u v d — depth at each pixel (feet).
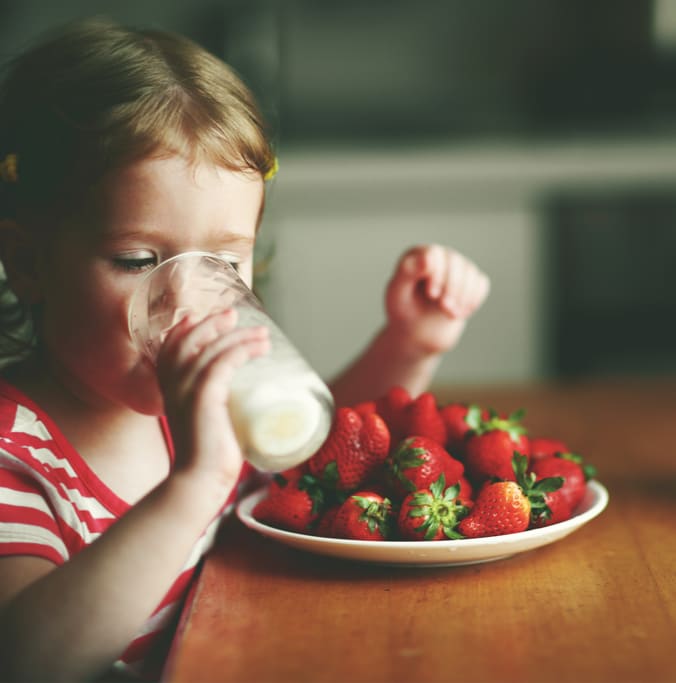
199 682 1.84
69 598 2.10
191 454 2.18
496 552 2.41
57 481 2.81
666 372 10.99
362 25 12.14
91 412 3.04
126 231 2.63
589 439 4.06
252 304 2.42
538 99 12.14
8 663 2.06
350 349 10.90
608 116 11.85
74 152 2.69
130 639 2.14
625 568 2.46
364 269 10.77
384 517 2.51
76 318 2.76
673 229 10.70
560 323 10.94
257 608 2.24
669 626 2.08
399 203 10.68
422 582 2.39
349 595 2.31
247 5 12.00
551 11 11.98
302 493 2.68
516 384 5.74
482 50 12.18
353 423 2.69
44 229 2.81
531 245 10.73
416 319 4.11
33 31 11.99
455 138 11.68
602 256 10.80
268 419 2.15
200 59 2.97
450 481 2.64
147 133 2.61
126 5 12.05
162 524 2.16
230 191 2.71
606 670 1.86
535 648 1.97
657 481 3.34
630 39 11.65
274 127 3.92
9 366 3.14
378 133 11.96
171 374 2.25
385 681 1.83
